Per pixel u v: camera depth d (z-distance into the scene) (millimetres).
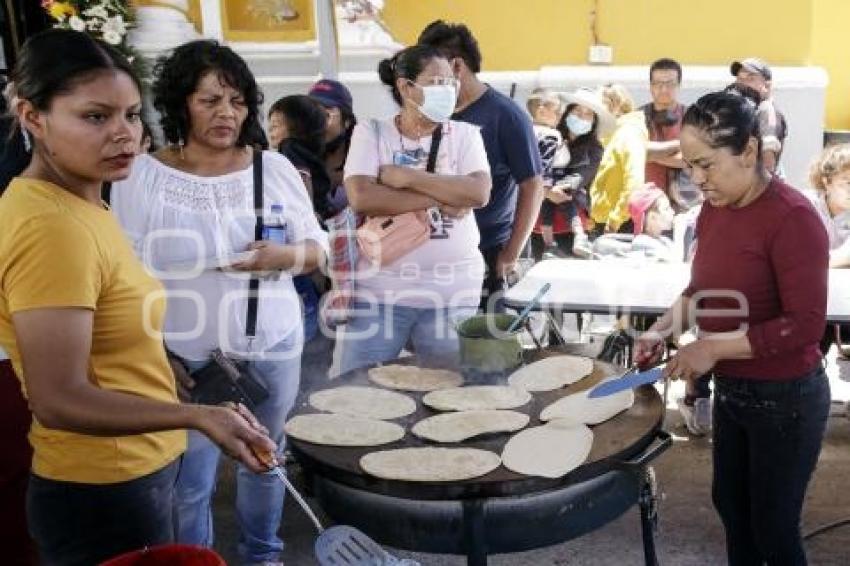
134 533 1487
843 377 3615
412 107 2568
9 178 2471
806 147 6660
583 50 7051
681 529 2822
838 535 2725
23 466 2164
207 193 2080
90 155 1288
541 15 7035
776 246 1771
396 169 2562
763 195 1800
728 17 6801
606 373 2012
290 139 3238
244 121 2127
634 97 6832
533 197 3057
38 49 1266
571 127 5074
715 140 1732
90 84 1263
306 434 1713
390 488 1507
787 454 1884
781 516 1929
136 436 1464
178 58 2008
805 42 6738
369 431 1727
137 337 1422
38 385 1223
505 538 1548
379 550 1439
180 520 2186
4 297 1288
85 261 1268
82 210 1324
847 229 3418
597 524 1628
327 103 3545
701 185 1812
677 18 6871
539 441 1629
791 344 1759
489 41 7148
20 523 2176
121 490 1451
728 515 2084
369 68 5879
